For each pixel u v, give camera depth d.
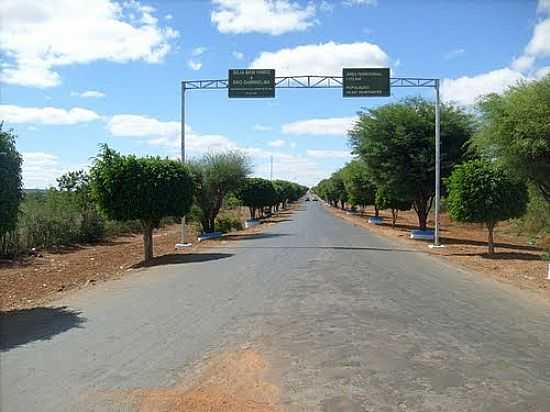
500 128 17.31
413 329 8.78
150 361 7.11
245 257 20.16
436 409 5.43
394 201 41.56
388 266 17.44
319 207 107.50
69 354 7.48
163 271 16.83
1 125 11.17
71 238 30.94
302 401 5.66
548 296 12.16
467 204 20.58
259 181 52.50
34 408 5.56
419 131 30.61
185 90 26.22
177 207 20.81
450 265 18.28
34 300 12.67
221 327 8.96
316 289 12.71
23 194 11.53
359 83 24.56
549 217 29.58
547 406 5.52
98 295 12.60
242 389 6.04
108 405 5.61
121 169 20.00
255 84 25.33
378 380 6.30
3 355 7.49
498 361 7.05
